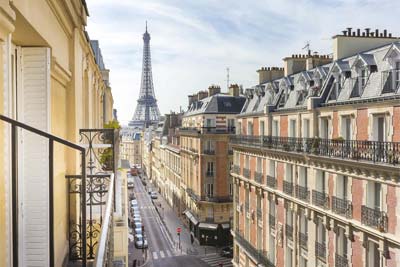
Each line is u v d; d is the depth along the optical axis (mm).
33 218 7098
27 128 4059
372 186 20359
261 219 34844
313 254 25641
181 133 76312
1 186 4582
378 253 20219
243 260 39750
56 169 7984
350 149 21188
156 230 74625
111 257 5270
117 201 12156
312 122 26000
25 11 5406
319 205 24656
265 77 41844
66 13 9125
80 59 11750
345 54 28078
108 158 13641
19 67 7152
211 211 62250
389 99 18812
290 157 28500
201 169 61156
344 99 23344
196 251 61219
